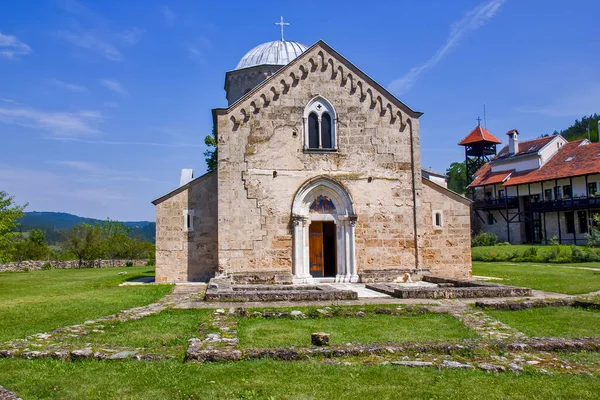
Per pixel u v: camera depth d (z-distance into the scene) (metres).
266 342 11.43
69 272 44.97
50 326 13.60
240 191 27.47
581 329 13.19
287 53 38.75
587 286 22.72
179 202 28.52
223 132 27.70
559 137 68.94
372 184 28.94
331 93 28.98
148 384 8.46
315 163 28.41
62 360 9.94
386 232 28.80
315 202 28.64
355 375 8.80
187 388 8.23
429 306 15.77
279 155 28.05
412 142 29.67
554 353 10.33
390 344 10.58
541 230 64.25
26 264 53.75
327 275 29.92
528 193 65.31
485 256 52.03
